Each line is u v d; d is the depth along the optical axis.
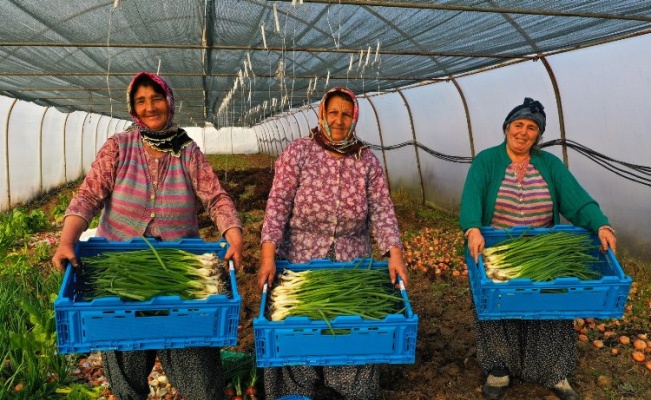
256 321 2.30
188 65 8.22
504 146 3.29
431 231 8.17
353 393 2.84
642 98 5.39
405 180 11.91
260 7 4.72
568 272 2.84
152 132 2.67
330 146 2.91
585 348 4.10
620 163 5.89
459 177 9.50
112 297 2.20
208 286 2.59
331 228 3.02
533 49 5.99
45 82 9.59
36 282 4.84
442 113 9.60
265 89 11.95
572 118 6.52
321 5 4.59
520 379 3.51
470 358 3.88
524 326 3.33
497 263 2.93
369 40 5.95
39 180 13.13
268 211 2.93
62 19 5.07
